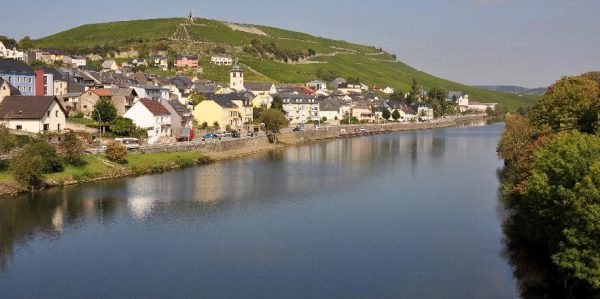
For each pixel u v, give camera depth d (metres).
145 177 115.69
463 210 90.31
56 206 89.00
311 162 145.50
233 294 56.34
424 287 58.19
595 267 47.94
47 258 66.19
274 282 59.41
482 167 138.88
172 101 189.50
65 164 110.38
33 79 176.12
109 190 101.31
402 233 77.00
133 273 61.72
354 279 60.28
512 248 70.12
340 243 72.38
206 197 97.69
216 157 146.62
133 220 82.06
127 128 144.50
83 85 195.38
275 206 92.12
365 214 87.50
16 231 76.00
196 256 67.12
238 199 96.75
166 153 135.12
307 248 70.25
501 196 98.88
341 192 104.44
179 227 78.94
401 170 132.62
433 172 129.88
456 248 70.38
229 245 71.25
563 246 50.62
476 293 56.59
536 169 59.62
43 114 128.25
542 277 60.00
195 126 188.25
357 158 155.25
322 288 57.91
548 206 55.38
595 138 59.53
